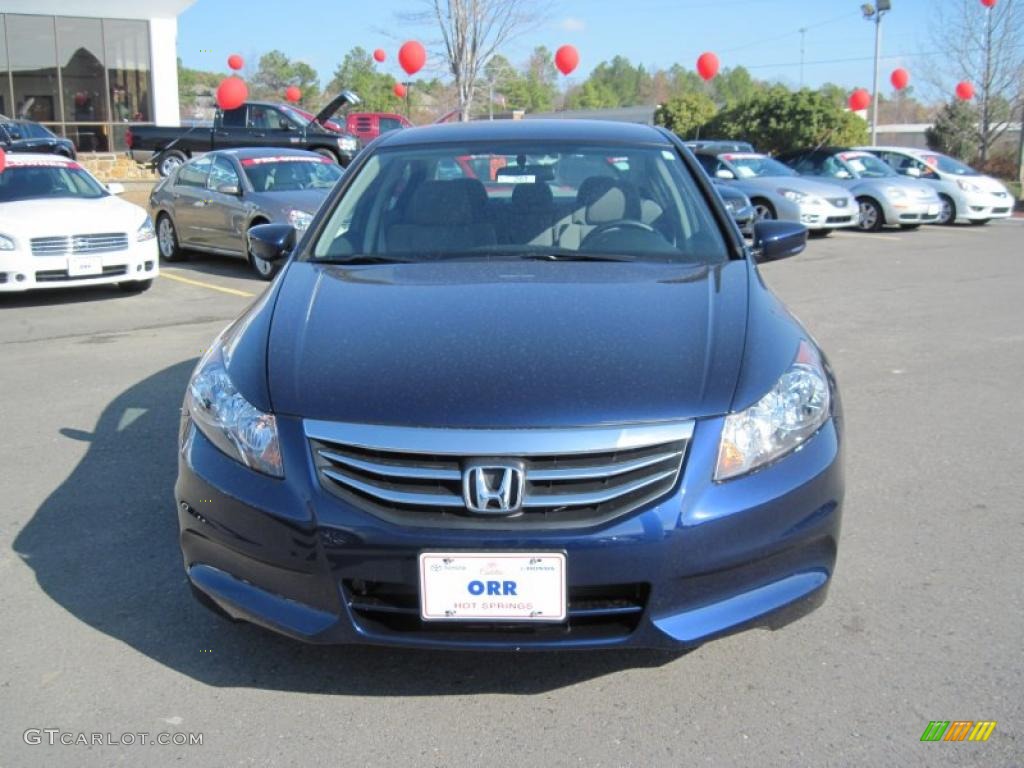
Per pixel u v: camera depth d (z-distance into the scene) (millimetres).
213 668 3006
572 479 2531
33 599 3453
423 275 3449
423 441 2543
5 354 7430
